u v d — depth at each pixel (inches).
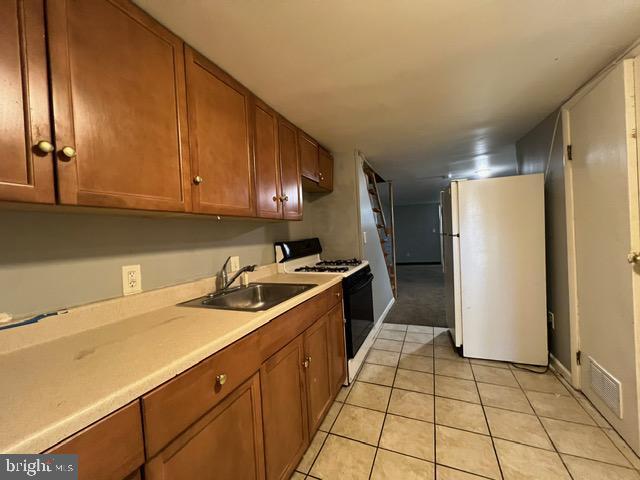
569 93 69.1
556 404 69.0
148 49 38.5
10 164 25.6
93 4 32.1
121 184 34.7
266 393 44.3
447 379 83.3
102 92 32.8
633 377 53.4
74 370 28.0
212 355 34.1
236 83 57.1
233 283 71.2
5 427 19.8
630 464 51.2
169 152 41.3
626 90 51.4
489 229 91.5
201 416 32.2
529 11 41.8
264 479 43.0
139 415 25.6
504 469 51.4
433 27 44.5
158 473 27.2
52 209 34.8
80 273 41.7
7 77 25.6
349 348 83.0
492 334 92.8
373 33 45.4
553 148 80.7
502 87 65.1
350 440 60.5
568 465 51.6
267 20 41.3
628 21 44.6
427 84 62.4
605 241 59.9
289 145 78.6
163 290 52.5
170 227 56.2
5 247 34.5
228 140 53.9
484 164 143.7
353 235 113.3
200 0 36.9
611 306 58.9
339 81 59.6
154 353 31.4
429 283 226.8
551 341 89.0
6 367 29.1
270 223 90.0
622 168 53.2
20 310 35.6
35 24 27.4
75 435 21.2
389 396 76.1
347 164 113.5
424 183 201.9
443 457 54.8
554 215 83.2
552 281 86.9
